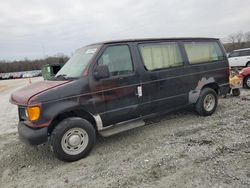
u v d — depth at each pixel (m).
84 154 4.53
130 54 5.17
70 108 4.39
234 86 8.67
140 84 5.20
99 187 3.53
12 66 85.06
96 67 4.71
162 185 3.42
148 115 5.44
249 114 6.41
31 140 4.18
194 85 6.16
